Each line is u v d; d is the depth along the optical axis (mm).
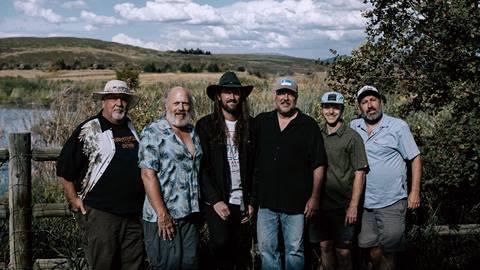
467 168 6000
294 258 5441
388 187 5625
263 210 5523
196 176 5074
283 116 5512
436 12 6145
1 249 6191
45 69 83312
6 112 9805
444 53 6285
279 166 5414
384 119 5691
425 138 6492
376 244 5773
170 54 134750
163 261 4945
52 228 6262
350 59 6945
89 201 5039
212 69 82000
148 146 4914
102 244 5020
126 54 128750
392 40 6621
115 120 5117
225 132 5336
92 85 15523
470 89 6000
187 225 5027
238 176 5359
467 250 6641
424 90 6582
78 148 5098
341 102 5543
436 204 6922
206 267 5684
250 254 5949
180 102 4965
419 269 6543
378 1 6609
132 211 5105
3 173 7023
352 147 5551
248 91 5430
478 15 5980
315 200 5422
